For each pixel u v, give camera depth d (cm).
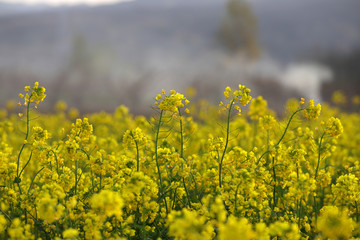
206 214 394
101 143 781
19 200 471
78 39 7100
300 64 9606
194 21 13650
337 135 532
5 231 427
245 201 445
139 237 457
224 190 452
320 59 9712
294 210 501
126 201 427
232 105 518
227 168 526
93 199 331
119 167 495
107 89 5703
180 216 316
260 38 12381
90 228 387
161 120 518
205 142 669
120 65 7306
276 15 14325
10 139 953
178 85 6131
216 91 5444
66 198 475
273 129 710
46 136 531
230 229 286
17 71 7312
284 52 11362
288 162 510
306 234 460
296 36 12700
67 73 6631
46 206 360
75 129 550
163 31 12812
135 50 11031
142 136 499
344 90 5231
